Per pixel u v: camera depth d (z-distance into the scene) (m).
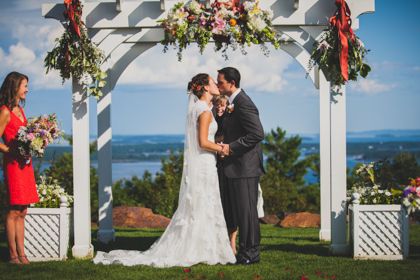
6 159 5.50
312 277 5.12
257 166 5.76
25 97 5.62
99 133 7.55
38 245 5.98
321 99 7.56
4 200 11.34
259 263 5.74
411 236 7.93
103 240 7.57
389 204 6.02
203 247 5.67
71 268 5.47
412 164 13.83
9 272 5.32
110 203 7.59
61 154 13.76
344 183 6.13
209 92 5.84
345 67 5.82
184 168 5.84
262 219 11.31
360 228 5.97
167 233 5.84
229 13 5.80
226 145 5.62
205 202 5.71
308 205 16.69
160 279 5.03
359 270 5.39
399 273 5.28
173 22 5.80
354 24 6.99
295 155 20.41
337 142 6.10
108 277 5.12
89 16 6.03
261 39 5.97
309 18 6.00
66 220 6.00
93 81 6.09
